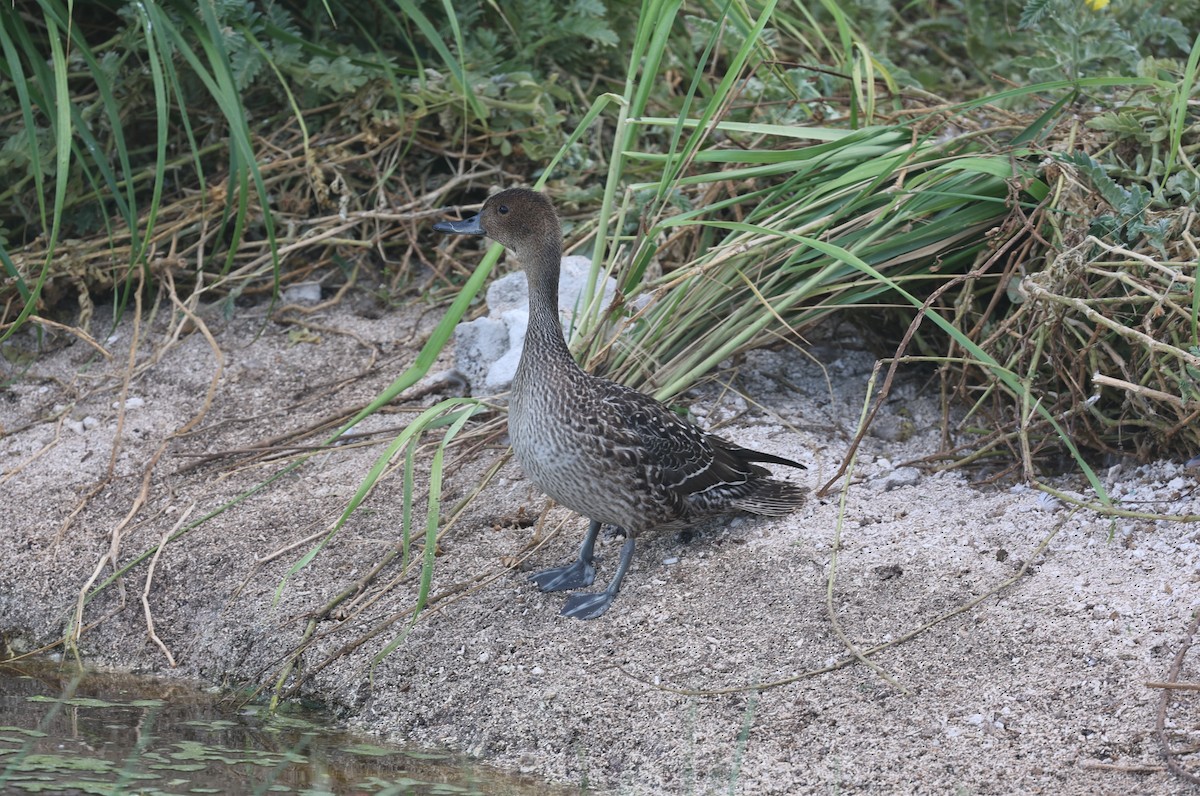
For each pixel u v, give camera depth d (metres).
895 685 8.29
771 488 10.02
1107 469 10.41
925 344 11.81
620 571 9.52
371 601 9.84
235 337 13.26
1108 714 7.81
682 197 12.47
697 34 14.53
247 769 8.20
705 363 11.11
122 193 13.84
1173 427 9.74
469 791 7.94
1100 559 9.09
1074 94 11.20
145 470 11.60
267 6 13.87
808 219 11.55
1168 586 8.65
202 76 12.03
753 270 11.38
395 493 10.94
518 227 9.55
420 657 9.31
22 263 13.05
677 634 8.98
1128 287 10.04
